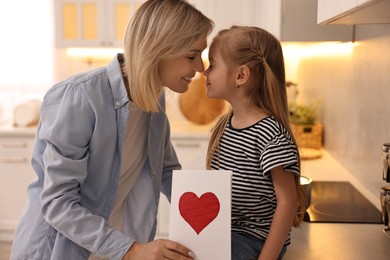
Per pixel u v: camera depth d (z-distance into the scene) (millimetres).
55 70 3895
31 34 3863
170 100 3832
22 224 1362
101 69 1327
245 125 1140
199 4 3557
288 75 3590
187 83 1291
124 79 1334
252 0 3514
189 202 992
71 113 1211
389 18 1308
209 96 1187
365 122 1955
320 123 2900
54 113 1232
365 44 1956
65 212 1180
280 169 1050
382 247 1266
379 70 1766
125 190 1498
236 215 1145
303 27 2270
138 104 1286
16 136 3344
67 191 1202
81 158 1235
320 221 1495
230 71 1134
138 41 1209
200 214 987
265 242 1048
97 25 3480
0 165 3395
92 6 3480
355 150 2109
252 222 1132
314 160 2510
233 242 1098
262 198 1106
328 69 2668
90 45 3494
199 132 3316
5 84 3930
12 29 3857
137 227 1531
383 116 1721
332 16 1288
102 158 1294
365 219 1518
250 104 1144
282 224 1035
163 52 1190
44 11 3840
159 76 1257
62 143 1189
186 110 3656
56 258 1289
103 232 1165
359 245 1279
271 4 2754
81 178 1228
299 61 3486
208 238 983
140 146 1496
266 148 1057
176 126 3619
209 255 981
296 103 3211
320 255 1202
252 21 3535
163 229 3344
